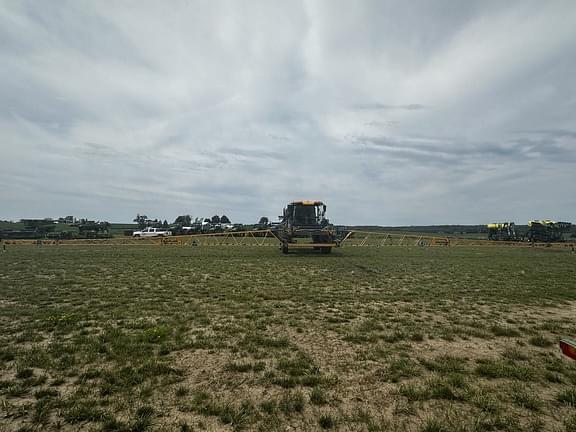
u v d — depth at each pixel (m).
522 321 7.56
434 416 3.61
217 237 49.16
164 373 4.59
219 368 4.80
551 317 7.95
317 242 25.97
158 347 5.59
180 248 30.33
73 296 9.49
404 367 4.89
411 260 21.20
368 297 9.85
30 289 10.46
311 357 5.29
